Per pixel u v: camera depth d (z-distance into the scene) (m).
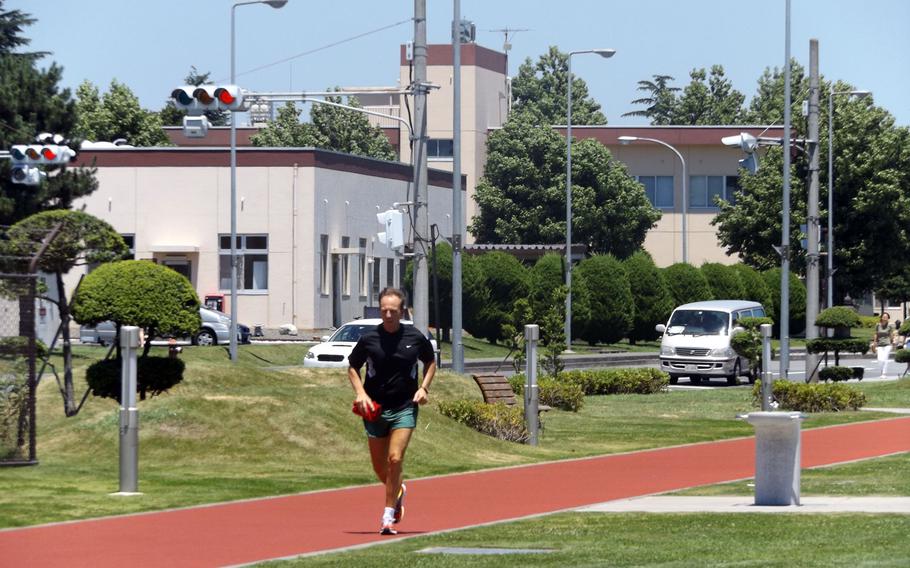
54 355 98.38
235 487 44.50
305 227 157.50
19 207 110.44
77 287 60.09
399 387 34.53
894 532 31.33
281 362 125.62
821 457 55.16
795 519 34.50
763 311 124.19
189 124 75.94
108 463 49.75
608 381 95.62
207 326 134.62
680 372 115.94
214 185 158.38
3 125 111.50
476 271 151.38
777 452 38.66
